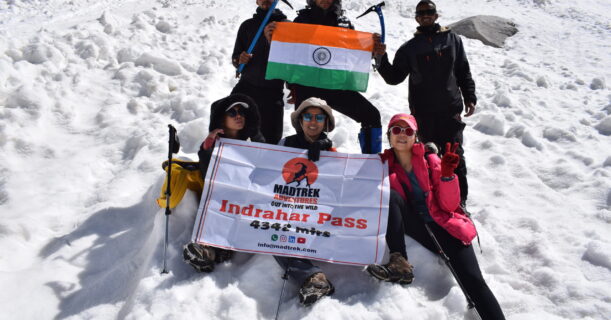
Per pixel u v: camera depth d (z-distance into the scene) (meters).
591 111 6.96
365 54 4.15
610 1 14.81
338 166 3.70
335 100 4.30
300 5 11.14
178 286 3.23
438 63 4.25
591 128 6.42
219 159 3.67
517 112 6.77
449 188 3.49
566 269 3.62
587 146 5.85
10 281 3.41
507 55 9.73
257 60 4.33
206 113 5.80
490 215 4.29
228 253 3.57
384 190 3.59
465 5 13.84
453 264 3.42
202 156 3.72
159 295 3.13
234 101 3.80
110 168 5.00
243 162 3.68
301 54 4.13
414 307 3.23
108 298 3.36
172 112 5.98
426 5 4.24
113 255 3.81
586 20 12.42
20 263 3.68
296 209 3.56
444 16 12.79
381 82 7.60
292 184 3.64
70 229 4.11
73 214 4.30
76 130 5.55
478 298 3.23
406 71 4.43
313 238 3.46
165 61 6.91
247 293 3.29
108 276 3.52
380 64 4.36
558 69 8.91
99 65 6.89
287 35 4.13
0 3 9.68
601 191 4.69
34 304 3.24
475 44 10.19
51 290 3.38
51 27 8.46
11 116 5.34
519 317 3.19
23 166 4.86
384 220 3.50
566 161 5.32
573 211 4.44
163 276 3.29
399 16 11.97
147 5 10.21
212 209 3.52
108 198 4.46
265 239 3.45
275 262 3.44
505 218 4.33
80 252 3.80
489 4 13.94
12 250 3.74
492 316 3.14
